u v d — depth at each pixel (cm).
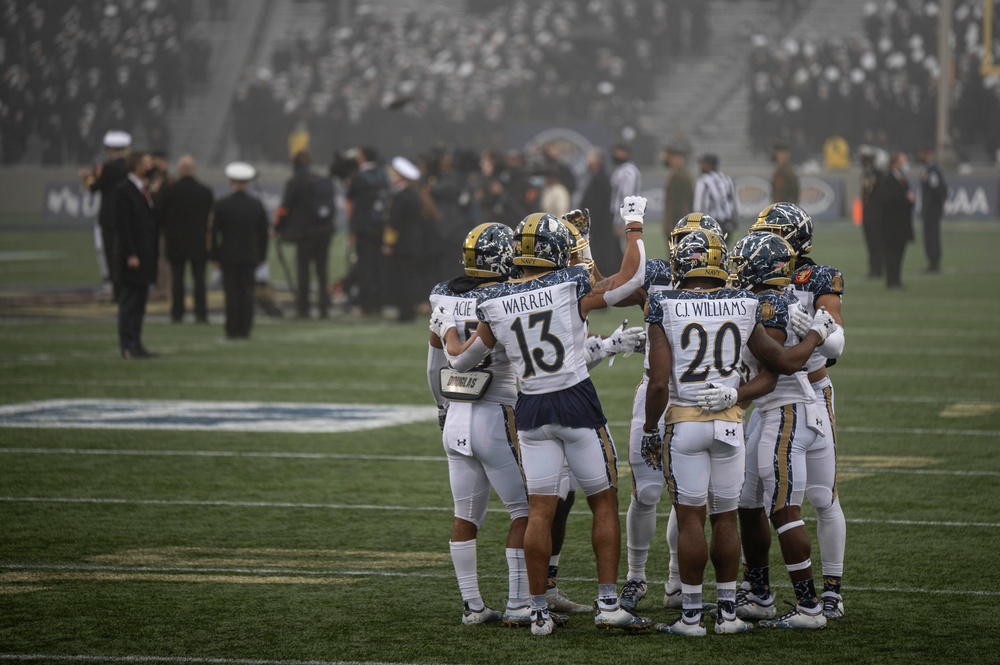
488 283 2092
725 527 1984
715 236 2003
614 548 2002
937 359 5175
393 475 3162
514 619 2028
